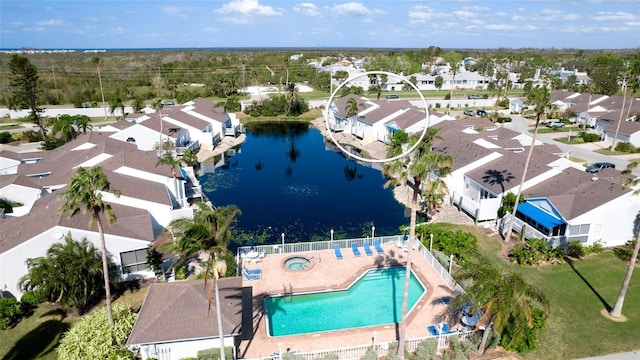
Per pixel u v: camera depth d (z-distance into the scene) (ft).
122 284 109.70
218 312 73.61
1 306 92.48
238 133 309.63
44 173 166.71
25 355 84.89
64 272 93.15
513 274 73.72
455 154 179.01
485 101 403.75
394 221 157.58
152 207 130.52
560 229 126.21
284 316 97.50
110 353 79.05
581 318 95.55
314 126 337.52
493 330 84.58
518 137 219.41
